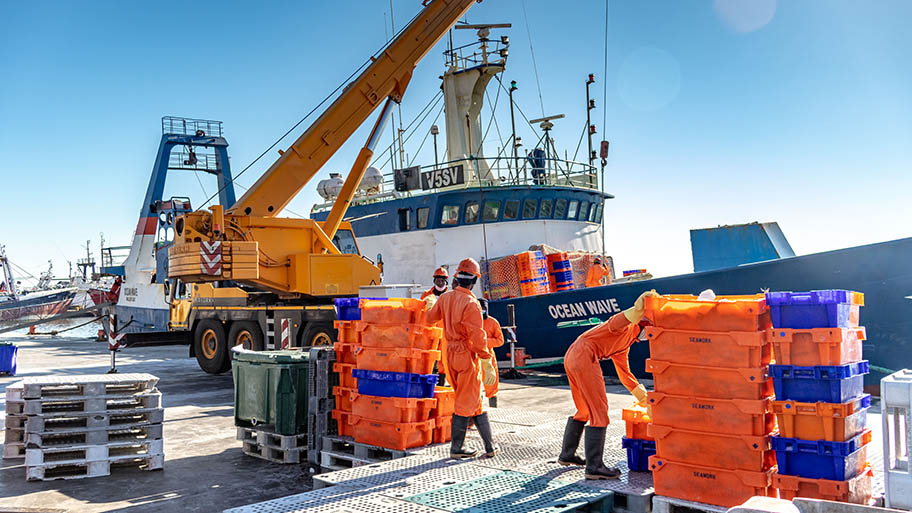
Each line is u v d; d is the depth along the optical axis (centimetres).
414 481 534
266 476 712
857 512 293
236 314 1520
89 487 667
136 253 2691
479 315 617
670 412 484
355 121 1416
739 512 264
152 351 2461
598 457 536
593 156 1920
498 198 1678
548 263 1611
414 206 1720
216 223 1268
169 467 750
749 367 457
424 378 667
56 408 784
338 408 741
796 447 436
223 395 1292
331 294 1355
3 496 633
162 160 2372
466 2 1470
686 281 1246
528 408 1077
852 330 455
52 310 3047
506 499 482
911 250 1035
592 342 548
